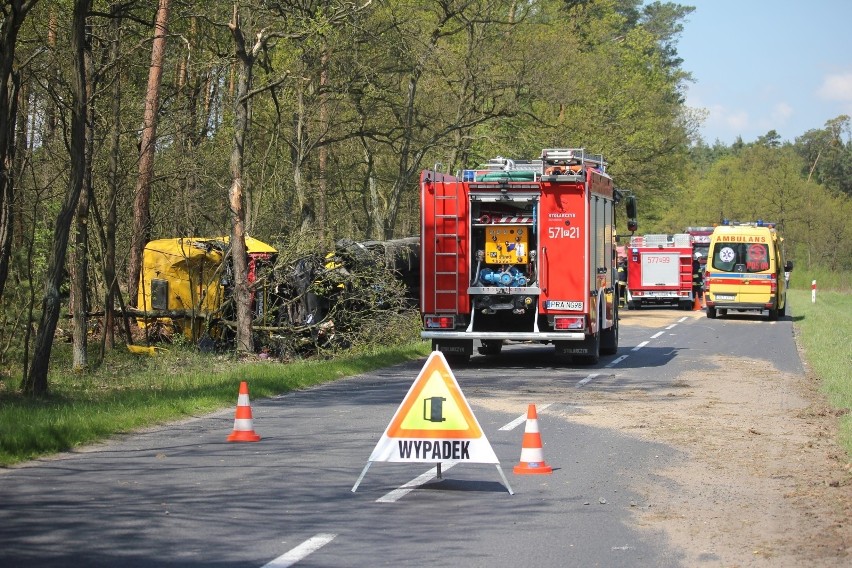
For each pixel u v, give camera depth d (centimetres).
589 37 4869
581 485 925
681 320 3897
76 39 1516
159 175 2538
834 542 723
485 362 2188
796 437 1189
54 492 862
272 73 2722
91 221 2498
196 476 939
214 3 2247
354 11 2320
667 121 5166
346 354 2208
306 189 3084
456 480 945
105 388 1672
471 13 3669
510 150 3725
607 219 2233
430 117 3500
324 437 1170
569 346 2066
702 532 757
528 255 2034
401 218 4516
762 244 3934
